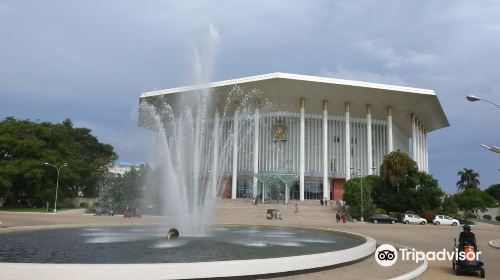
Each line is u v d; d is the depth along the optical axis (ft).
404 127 278.87
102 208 171.63
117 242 53.06
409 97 218.18
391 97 217.77
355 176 224.74
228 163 224.94
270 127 226.38
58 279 25.82
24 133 211.82
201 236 63.98
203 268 28.50
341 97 216.74
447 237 86.58
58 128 228.43
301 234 71.31
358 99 219.41
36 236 60.59
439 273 39.63
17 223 100.37
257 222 131.75
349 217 166.20
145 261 37.50
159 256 40.65
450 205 207.72
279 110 226.38
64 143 234.38
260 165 222.48
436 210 183.52
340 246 52.95
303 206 174.09
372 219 160.56
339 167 231.91
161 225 82.79
